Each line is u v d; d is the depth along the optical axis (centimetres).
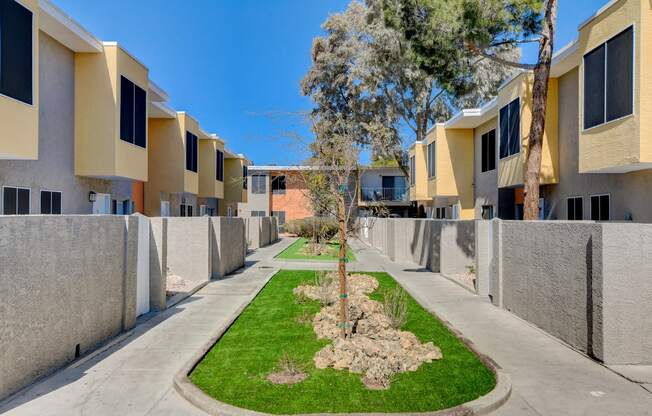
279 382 540
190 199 2825
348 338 686
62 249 603
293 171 1279
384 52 3192
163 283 969
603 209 1286
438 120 3566
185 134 2353
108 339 734
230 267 1555
